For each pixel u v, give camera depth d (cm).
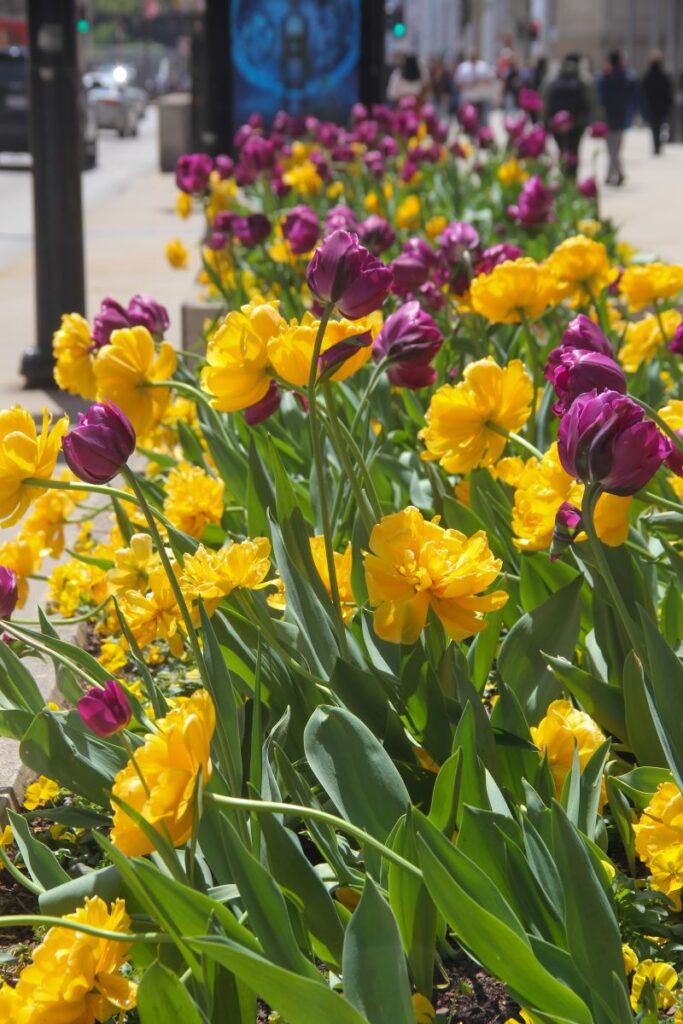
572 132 2362
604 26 7562
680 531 288
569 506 280
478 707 308
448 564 259
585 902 237
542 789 293
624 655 354
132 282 1555
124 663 464
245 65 1683
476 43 7381
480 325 548
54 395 1068
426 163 1566
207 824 267
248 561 284
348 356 302
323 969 290
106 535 652
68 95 1078
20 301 1556
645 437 237
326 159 1368
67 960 227
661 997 269
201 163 989
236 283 748
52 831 368
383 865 270
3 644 323
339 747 274
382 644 344
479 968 302
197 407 550
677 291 559
